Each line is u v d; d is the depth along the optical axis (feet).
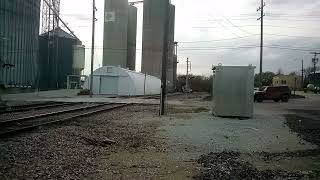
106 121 71.92
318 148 47.26
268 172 33.37
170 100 179.01
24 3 194.39
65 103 123.75
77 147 42.16
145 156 39.68
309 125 75.15
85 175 30.60
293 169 35.06
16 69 184.65
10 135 48.06
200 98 205.16
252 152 43.57
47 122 62.59
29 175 29.19
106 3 272.72
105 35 273.13
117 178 30.22
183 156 40.19
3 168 30.71
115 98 175.11
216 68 90.74
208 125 69.87
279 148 46.88
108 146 44.83
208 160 37.73
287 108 126.52
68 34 304.91
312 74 412.57
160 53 294.87
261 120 82.84
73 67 298.97
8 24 175.83
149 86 269.85
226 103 89.45
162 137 53.47
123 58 271.90
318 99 197.26
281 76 403.13
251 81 89.51
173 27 293.84
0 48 165.48
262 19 199.31
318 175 32.50
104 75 227.81
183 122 74.49
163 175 31.78
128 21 280.51
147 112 98.84
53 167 32.12
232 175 31.91
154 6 287.89
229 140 52.08
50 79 277.64
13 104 109.09
